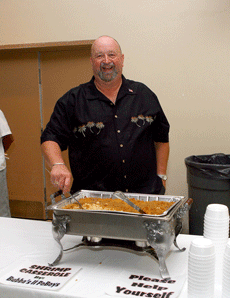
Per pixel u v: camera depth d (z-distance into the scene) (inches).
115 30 119.2
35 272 46.8
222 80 111.8
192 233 104.2
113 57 68.1
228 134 113.5
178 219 52.4
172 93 116.7
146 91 76.7
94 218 47.3
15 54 138.3
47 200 145.3
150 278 44.9
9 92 142.1
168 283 43.3
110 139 71.6
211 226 44.4
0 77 142.1
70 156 75.5
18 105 141.9
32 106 140.2
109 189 73.7
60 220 49.0
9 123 144.4
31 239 59.9
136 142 72.4
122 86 73.7
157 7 114.1
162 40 115.2
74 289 42.2
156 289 41.6
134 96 74.3
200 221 100.7
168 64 115.7
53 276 45.4
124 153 71.7
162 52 115.7
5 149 116.1
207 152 116.1
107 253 54.1
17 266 48.8
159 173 81.4
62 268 48.2
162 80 117.0
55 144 70.3
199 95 114.4
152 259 51.4
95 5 120.0
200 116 115.3
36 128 141.5
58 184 56.9
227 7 108.4
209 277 36.0
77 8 122.0
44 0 125.2
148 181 75.6
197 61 113.1
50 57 134.5
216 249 43.8
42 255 53.0
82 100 72.9
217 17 109.6
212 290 36.5
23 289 42.3
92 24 121.4
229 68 110.7
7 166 147.4
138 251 50.9
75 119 72.6
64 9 123.6
